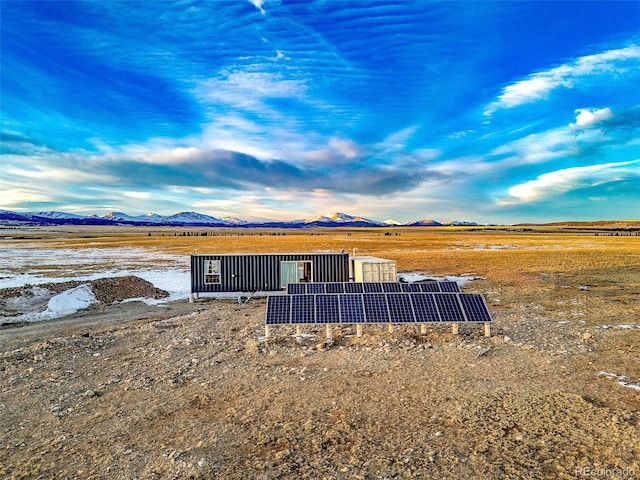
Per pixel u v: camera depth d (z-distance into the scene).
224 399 12.34
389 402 11.88
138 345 18.77
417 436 9.79
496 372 14.41
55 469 8.66
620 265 49.38
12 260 62.03
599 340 18.55
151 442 9.76
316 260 34.66
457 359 15.95
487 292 33.62
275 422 10.68
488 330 19.53
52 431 10.45
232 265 34.00
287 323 18.86
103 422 10.91
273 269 34.34
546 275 42.44
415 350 17.22
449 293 20.36
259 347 17.95
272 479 8.09
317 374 14.38
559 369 14.65
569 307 26.72
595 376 13.88
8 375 14.71
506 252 70.75
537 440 9.43
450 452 9.01
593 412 10.77
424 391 12.70
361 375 14.20
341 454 9.01
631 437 9.40
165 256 69.69
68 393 12.97
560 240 115.44
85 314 27.08
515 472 8.17
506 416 10.70
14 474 8.48
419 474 8.20
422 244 101.31
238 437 9.89
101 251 80.44
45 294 30.92
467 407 11.32
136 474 8.41
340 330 21.12
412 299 19.95
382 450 9.16
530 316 24.19
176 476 8.26
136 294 34.19
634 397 11.99
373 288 24.52
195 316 25.52
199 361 16.16
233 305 30.38
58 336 20.91
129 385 13.59
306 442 9.55
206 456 9.00
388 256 66.19
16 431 10.48
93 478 8.30
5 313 26.36
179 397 12.55
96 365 15.85
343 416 10.97
